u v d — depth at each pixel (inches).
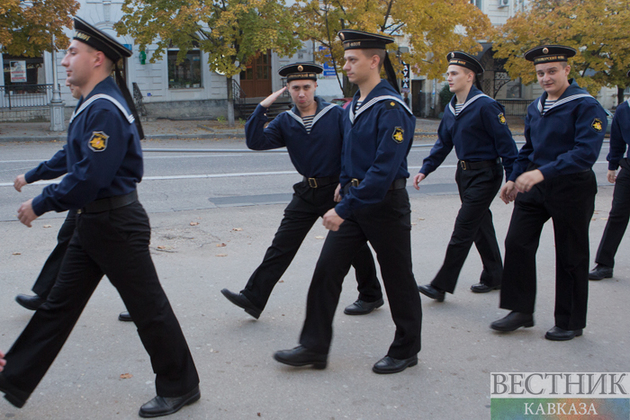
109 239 108.1
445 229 281.6
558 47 152.1
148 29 757.9
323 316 135.6
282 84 1068.5
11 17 679.1
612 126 212.4
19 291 186.1
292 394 126.6
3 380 108.7
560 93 156.3
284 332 160.1
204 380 132.0
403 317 136.8
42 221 279.3
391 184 130.9
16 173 421.7
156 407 116.3
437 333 162.4
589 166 146.5
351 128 132.3
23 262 216.1
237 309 176.4
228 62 792.9
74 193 100.7
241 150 592.1
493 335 161.5
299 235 165.6
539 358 147.3
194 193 365.4
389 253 133.0
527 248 159.6
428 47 757.3
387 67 134.4
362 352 149.2
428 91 1220.5
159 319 113.8
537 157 160.4
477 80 194.4
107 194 107.2
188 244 247.4
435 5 765.9
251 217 300.5
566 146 154.2
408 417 118.5
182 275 205.8
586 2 932.0
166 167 465.4
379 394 127.5
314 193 163.6
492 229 197.5
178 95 992.9
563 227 154.1
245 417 117.1
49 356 111.7
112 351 145.3
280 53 787.4
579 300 157.6
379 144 124.9
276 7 780.0
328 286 135.3
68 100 922.7
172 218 295.6
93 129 101.9
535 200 156.6
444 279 185.6
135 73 955.3
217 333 158.4
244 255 233.0
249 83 1048.8
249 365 140.2
